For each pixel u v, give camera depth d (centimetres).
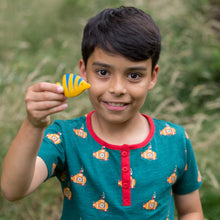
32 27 464
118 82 117
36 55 397
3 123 254
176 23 415
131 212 127
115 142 133
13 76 300
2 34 438
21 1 508
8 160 106
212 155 285
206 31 428
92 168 129
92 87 122
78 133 134
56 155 128
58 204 249
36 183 119
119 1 434
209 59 413
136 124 138
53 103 97
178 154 138
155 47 124
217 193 268
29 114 99
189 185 146
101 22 122
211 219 253
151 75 130
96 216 127
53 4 520
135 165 130
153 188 130
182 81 388
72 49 387
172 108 317
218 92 397
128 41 116
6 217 233
